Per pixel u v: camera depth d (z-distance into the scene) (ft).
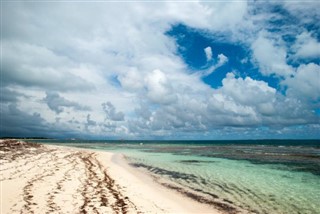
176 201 47.60
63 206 38.34
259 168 94.94
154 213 39.22
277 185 64.54
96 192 48.55
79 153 137.08
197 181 68.90
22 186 48.19
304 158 135.13
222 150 215.51
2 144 131.23
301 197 52.44
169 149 231.91
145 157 140.56
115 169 85.66
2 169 64.80
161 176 76.64
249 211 42.93
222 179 72.23
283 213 42.16
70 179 58.75
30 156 99.30
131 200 45.24
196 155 155.63
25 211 35.24
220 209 43.65
